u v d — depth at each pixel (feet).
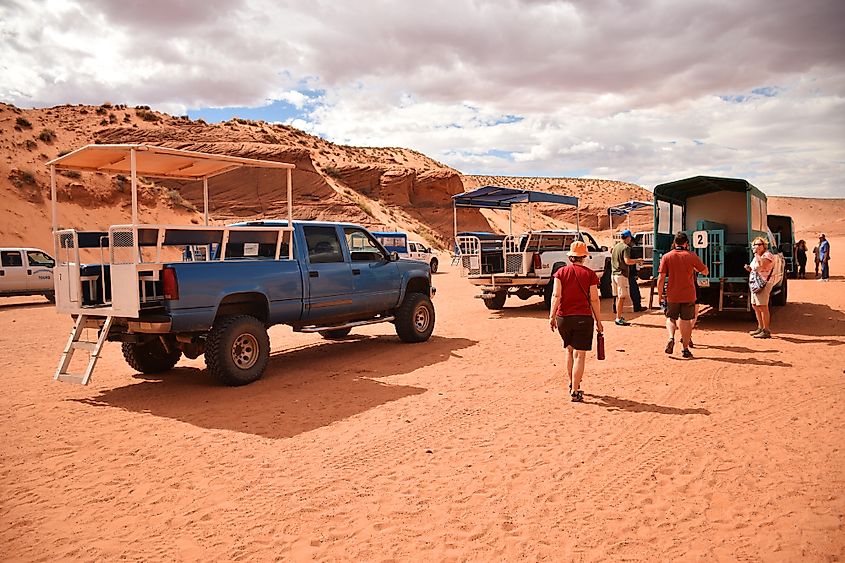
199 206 175.73
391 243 116.26
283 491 14.51
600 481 14.78
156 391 24.88
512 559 11.30
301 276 28.43
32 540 12.32
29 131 166.50
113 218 140.05
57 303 25.49
